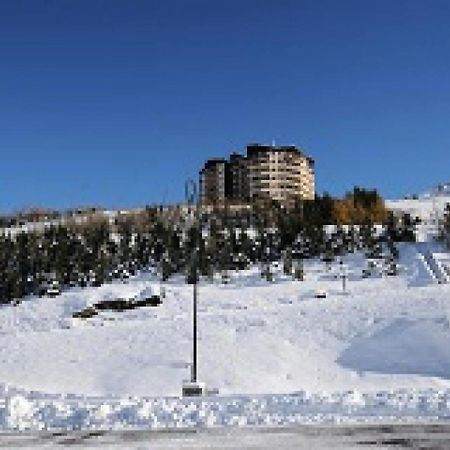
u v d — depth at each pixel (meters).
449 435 18.47
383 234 144.62
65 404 25.16
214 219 145.88
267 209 170.75
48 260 115.75
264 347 62.84
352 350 62.97
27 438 19.06
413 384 52.50
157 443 17.98
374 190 191.62
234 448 17.20
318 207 171.00
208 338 66.38
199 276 111.56
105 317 88.44
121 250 125.50
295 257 127.75
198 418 21.97
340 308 76.25
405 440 17.86
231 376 54.97
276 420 21.36
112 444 17.94
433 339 62.38
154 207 160.88
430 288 85.12
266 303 90.00
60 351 65.88
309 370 58.19
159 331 71.06
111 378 56.06
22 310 94.62
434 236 144.25
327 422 20.86
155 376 55.38
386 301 77.62
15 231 174.12
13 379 56.88
